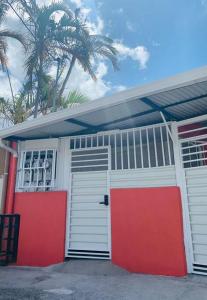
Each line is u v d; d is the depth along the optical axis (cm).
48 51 1056
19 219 604
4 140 640
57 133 619
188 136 521
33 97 1124
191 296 352
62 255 552
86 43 1080
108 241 533
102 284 415
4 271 518
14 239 596
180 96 453
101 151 603
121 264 499
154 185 521
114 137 602
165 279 435
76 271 497
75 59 1116
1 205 636
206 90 435
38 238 578
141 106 486
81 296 362
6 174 660
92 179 582
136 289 387
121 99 449
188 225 466
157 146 580
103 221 549
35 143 646
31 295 368
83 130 605
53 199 589
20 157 646
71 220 573
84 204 573
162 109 500
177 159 506
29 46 1041
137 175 542
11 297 361
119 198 529
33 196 607
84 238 555
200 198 466
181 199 482
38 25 1047
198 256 449
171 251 463
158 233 480
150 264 474
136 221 504
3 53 1055
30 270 524
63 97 1191
